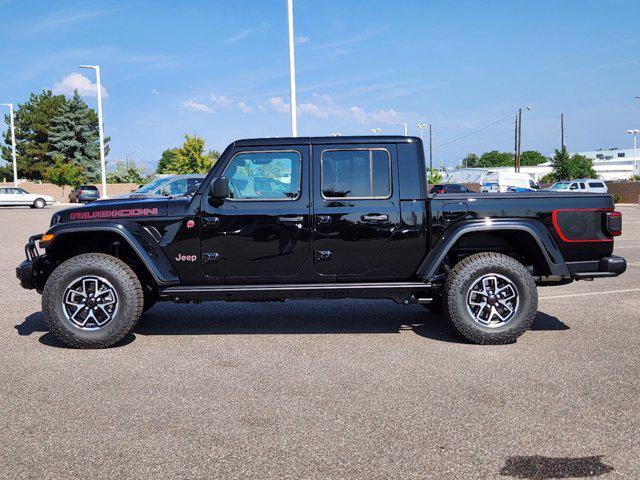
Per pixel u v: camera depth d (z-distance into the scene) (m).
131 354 5.32
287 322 6.57
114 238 5.89
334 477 3.01
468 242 5.96
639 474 3.02
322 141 5.65
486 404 3.99
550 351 5.28
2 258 12.72
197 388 4.38
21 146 67.62
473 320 5.47
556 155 58.44
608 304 7.40
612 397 4.09
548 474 3.03
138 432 3.59
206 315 6.96
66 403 4.08
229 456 3.26
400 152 5.63
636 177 67.06
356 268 5.66
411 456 3.23
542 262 5.63
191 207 5.61
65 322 5.42
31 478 3.04
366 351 5.36
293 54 19.03
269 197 5.64
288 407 3.98
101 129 33.00
